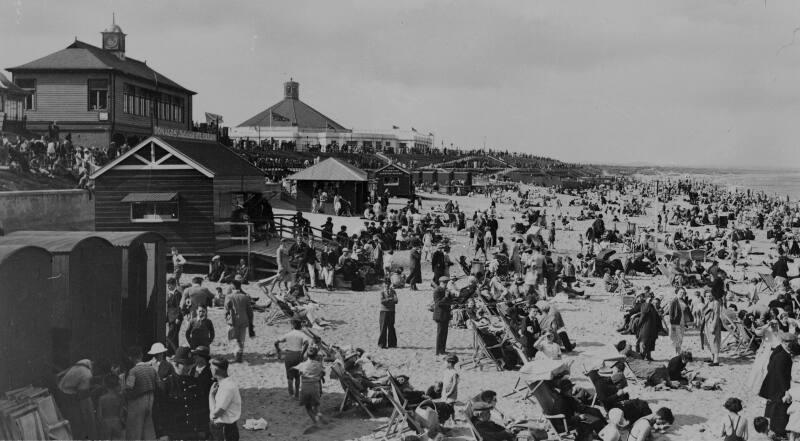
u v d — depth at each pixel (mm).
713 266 35875
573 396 14906
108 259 14609
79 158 44656
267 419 14703
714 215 77625
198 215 31156
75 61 58062
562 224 66500
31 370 12281
